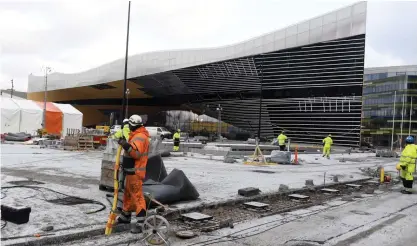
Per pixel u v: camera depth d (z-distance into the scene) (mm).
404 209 9055
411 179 11883
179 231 6117
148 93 72938
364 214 8289
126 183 5891
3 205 6000
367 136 100688
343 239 6176
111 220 5676
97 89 74562
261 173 15016
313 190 11352
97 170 12992
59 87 77000
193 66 54438
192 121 84875
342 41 43719
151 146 10242
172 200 7793
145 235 5566
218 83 57969
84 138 24641
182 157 22500
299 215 7953
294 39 46281
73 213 6574
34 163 14781
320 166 20625
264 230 6602
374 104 100000
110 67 65375
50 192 8359
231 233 6320
